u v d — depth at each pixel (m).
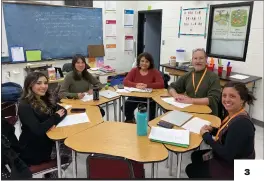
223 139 1.67
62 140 1.78
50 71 3.78
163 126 1.96
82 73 3.01
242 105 1.65
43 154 1.90
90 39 4.87
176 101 2.65
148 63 3.21
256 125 3.80
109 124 2.04
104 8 5.00
